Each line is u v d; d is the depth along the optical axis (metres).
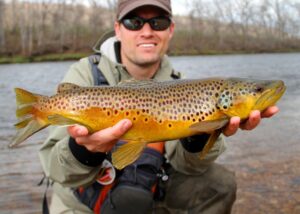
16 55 13.78
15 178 1.69
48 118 0.69
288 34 21.12
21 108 0.71
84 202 0.89
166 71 1.02
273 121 2.80
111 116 0.70
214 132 0.72
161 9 0.95
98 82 0.94
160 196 0.97
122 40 0.98
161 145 0.93
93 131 0.71
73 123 0.70
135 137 0.71
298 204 1.34
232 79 0.73
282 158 1.89
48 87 4.95
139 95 0.70
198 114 0.71
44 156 0.87
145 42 0.96
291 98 3.93
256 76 6.11
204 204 1.00
